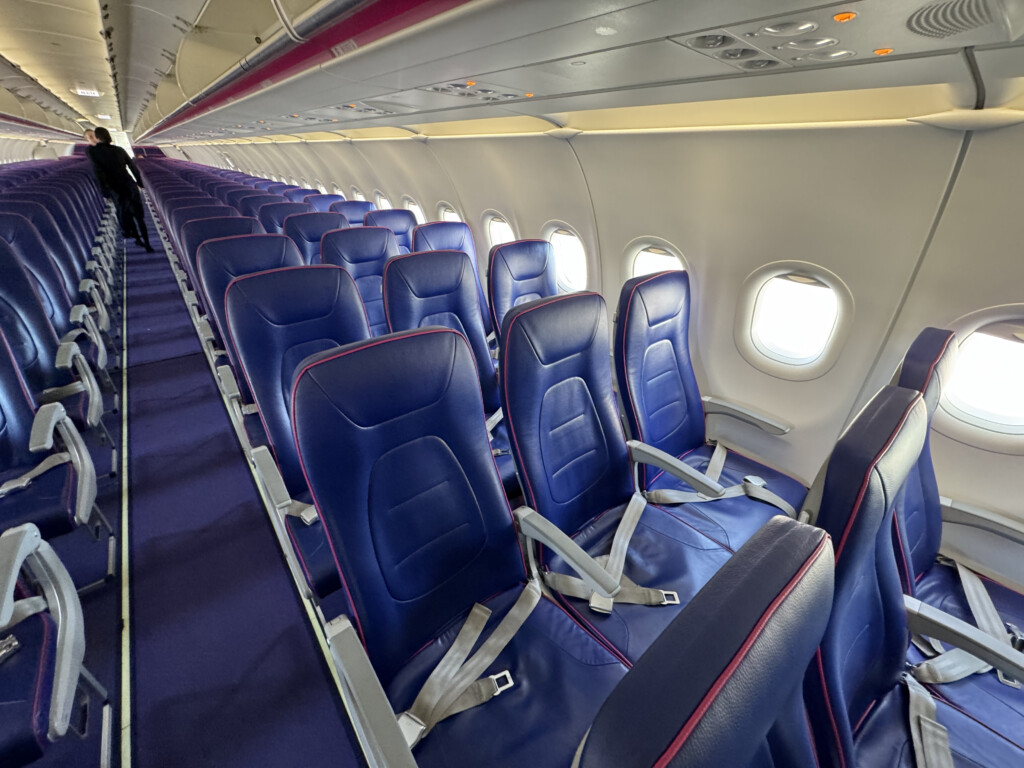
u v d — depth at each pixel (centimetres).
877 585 101
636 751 34
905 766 103
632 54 123
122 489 259
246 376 172
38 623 121
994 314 157
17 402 182
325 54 174
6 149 1473
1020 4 71
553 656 124
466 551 131
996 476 177
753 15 88
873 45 100
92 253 454
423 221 572
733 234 227
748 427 261
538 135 283
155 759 145
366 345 112
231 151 1688
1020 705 120
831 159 176
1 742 98
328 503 106
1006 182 140
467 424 130
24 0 282
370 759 100
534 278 292
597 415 167
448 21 110
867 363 198
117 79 620
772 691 42
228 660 174
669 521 178
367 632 110
